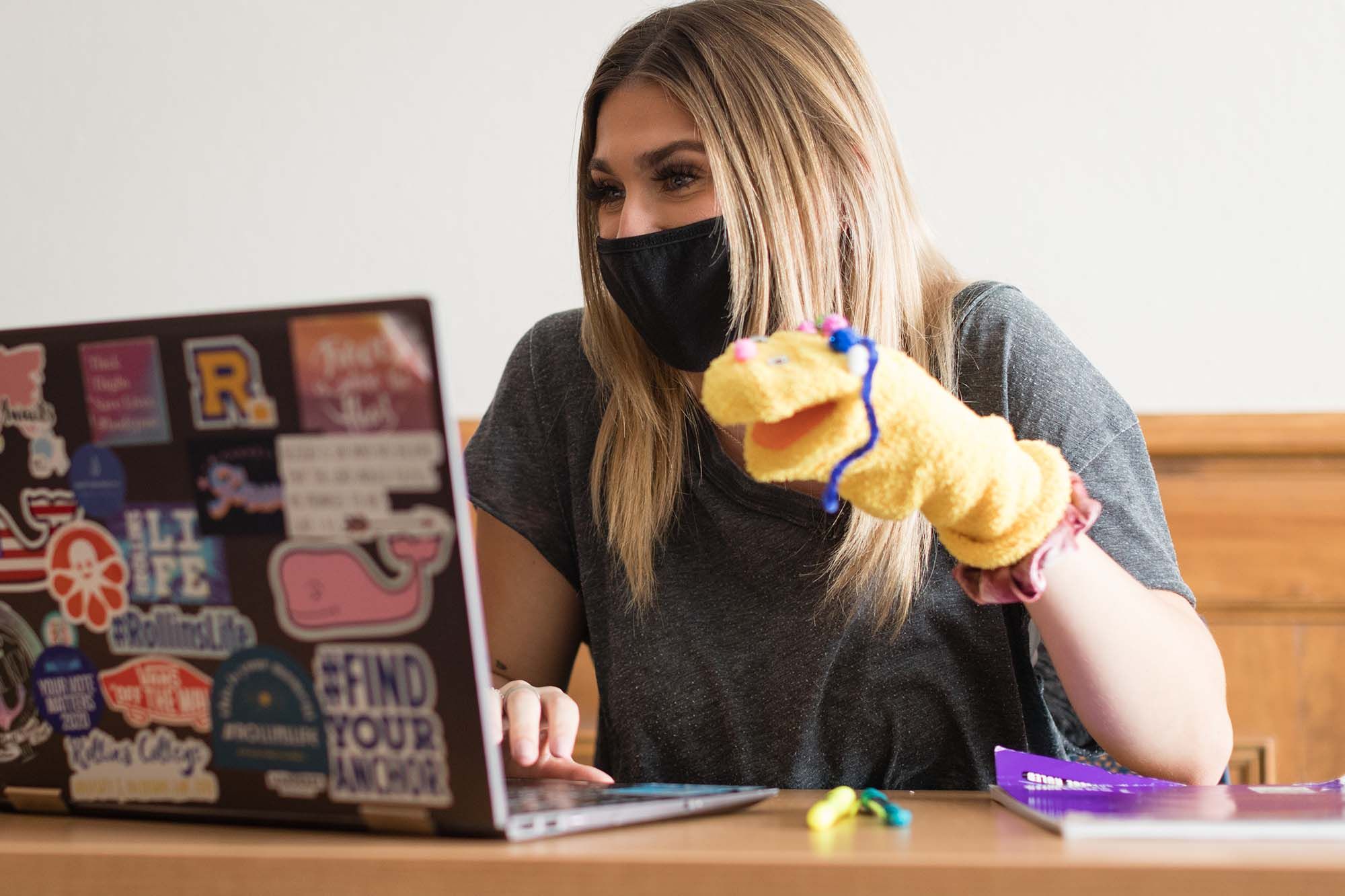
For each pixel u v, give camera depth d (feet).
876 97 3.78
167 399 2.06
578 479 4.10
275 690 2.09
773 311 3.59
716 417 2.14
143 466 2.10
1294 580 5.62
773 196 3.49
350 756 2.05
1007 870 1.80
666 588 3.82
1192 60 5.83
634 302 3.65
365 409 1.93
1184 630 2.96
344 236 6.35
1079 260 5.93
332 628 2.02
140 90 6.43
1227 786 2.73
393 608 1.98
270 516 2.03
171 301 6.46
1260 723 5.63
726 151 3.50
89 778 2.29
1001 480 2.27
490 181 6.26
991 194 5.95
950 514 2.28
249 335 1.98
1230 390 5.88
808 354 2.15
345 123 6.32
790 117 3.55
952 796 2.78
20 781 2.36
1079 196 5.91
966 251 5.98
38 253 6.52
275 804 2.14
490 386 6.29
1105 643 2.74
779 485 3.67
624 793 2.54
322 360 1.94
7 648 2.29
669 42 3.63
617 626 3.89
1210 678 2.93
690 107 3.51
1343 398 5.82
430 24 6.25
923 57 5.94
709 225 3.53
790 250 3.52
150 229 6.46
